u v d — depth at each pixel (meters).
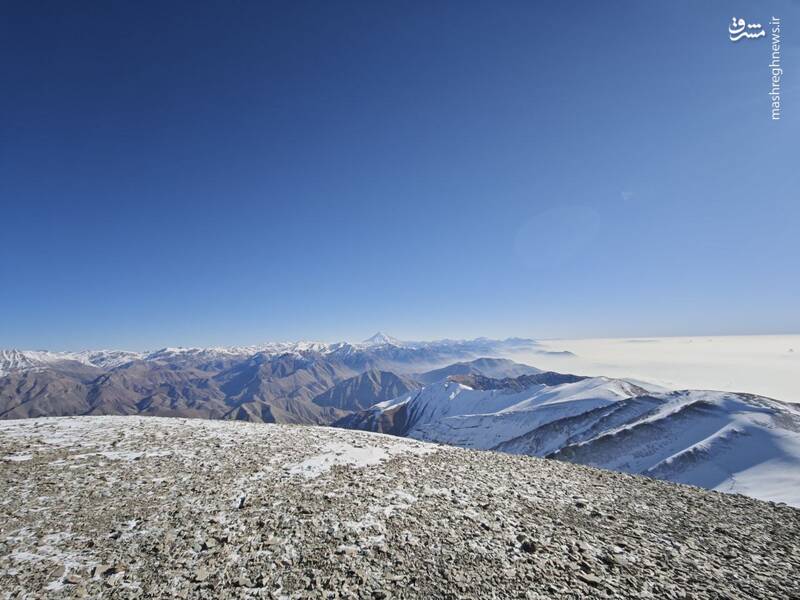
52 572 9.38
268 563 10.07
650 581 10.16
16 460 17.31
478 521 13.17
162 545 10.77
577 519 14.29
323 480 16.62
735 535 14.19
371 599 8.84
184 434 24.42
